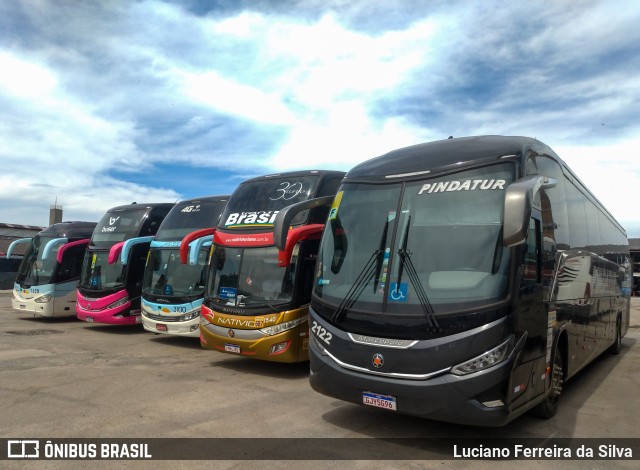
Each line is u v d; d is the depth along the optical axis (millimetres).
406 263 5168
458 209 5188
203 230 10789
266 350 8344
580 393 7801
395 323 4910
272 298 8562
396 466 4660
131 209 14703
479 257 4898
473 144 5727
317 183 9203
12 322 16016
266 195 9547
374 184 5855
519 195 4383
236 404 6719
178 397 7059
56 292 15719
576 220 7516
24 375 8281
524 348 4859
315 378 5531
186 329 11211
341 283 5570
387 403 4855
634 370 9867
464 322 4641
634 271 44281
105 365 9320
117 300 13617
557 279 6109
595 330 8648
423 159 5758
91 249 14609
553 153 6672
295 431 5598
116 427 5684
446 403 4582
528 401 5031
